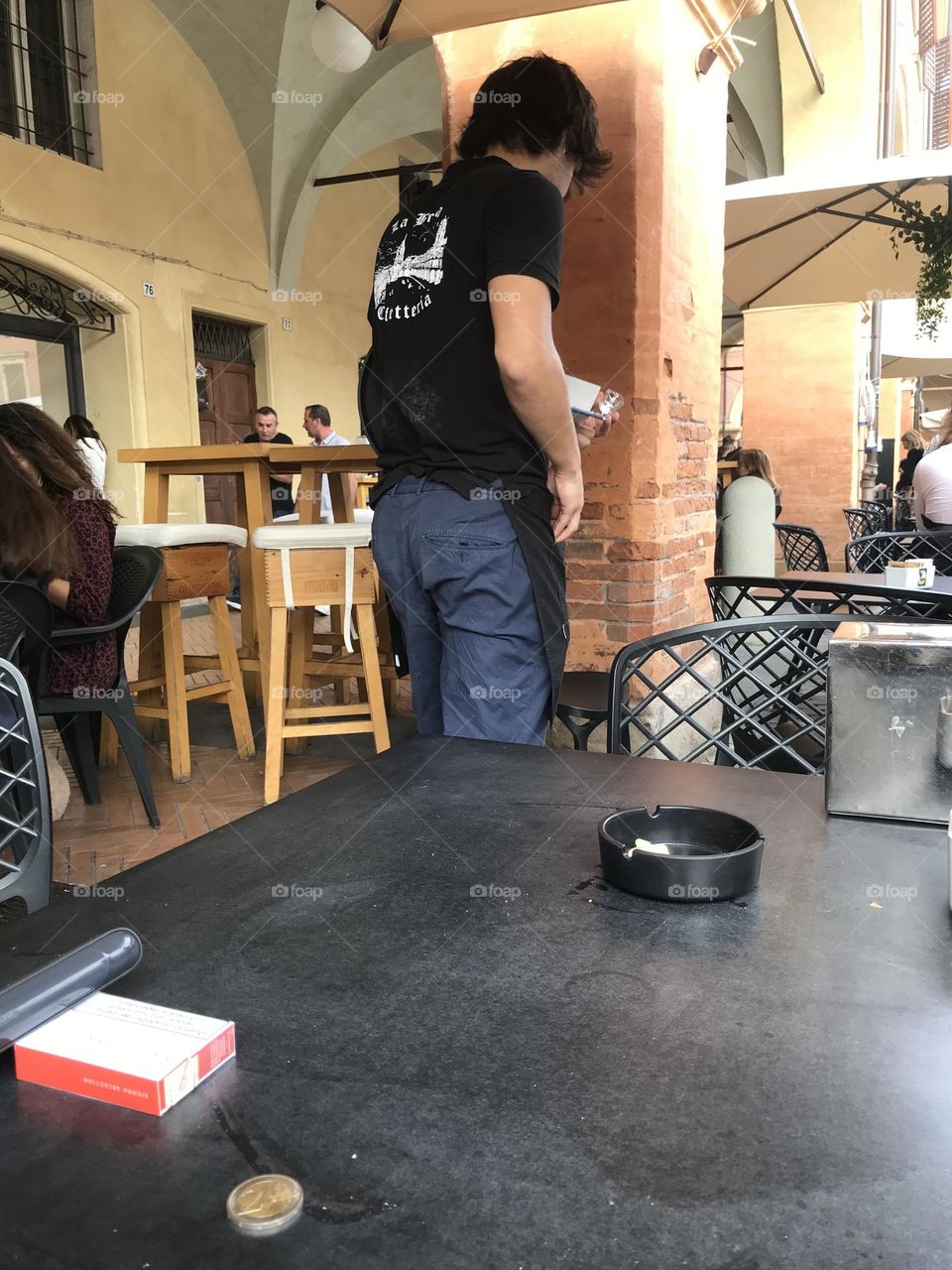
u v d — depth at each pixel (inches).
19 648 89.7
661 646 64.7
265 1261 14.8
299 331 426.0
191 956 25.0
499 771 42.3
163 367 344.8
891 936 26.0
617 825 32.0
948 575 194.2
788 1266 14.6
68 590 112.3
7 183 281.3
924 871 30.7
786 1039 20.9
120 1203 16.1
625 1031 21.3
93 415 335.3
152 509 156.9
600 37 127.5
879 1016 21.8
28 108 295.3
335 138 403.2
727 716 82.3
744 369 387.2
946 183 198.2
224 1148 17.5
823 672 63.3
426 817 36.2
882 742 35.2
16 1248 15.2
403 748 46.2
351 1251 15.0
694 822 32.9
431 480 71.1
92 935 26.3
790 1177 16.5
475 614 70.6
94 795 130.7
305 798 38.5
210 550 147.9
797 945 25.5
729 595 170.4
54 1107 18.9
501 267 65.5
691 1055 20.3
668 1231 15.4
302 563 124.7
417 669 77.4
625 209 127.8
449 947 25.5
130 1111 18.7
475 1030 21.4
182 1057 19.2
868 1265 14.6
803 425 382.6
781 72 305.0
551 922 27.0
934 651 34.3
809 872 30.6
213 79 359.6
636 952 25.2
